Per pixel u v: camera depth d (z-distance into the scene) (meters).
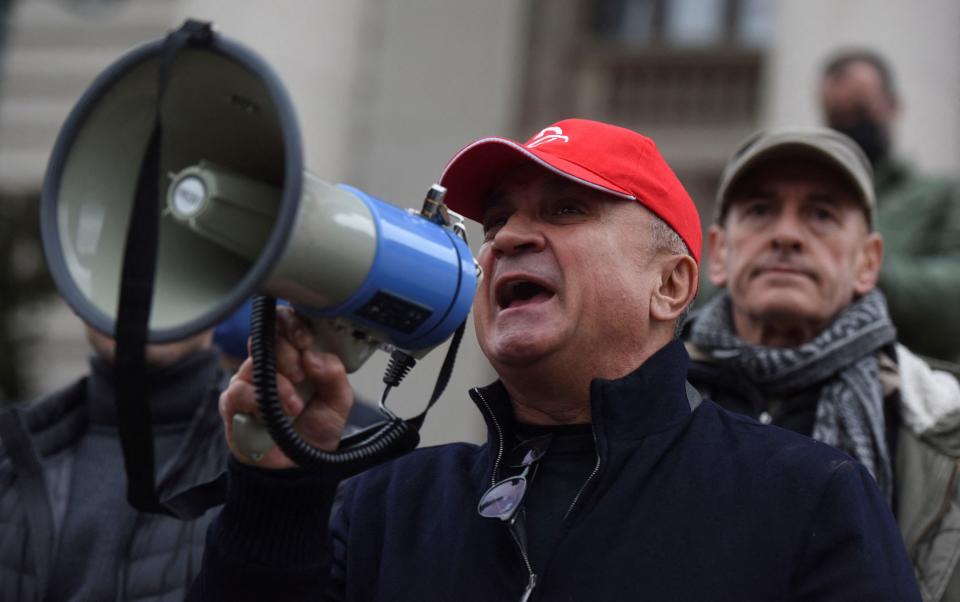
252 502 1.86
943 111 6.80
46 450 2.79
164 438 2.81
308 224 1.64
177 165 1.73
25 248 7.36
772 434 2.10
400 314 1.76
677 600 1.89
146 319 1.56
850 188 2.91
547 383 2.14
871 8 7.14
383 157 8.25
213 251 1.71
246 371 1.80
